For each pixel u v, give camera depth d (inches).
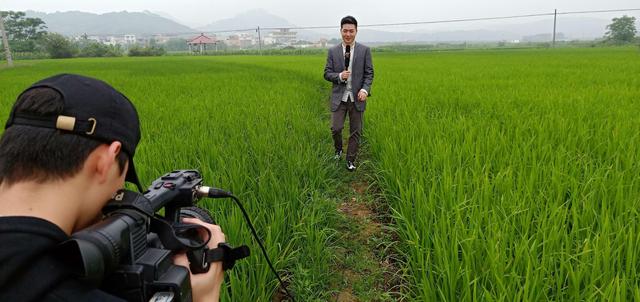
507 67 838.5
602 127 228.5
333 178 210.4
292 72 853.8
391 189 174.1
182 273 37.8
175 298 35.8
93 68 1098.7
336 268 129.2
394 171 183.8
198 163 186.4
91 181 33.9
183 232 44.3
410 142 220.1
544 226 114.8
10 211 30.8
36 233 29.4
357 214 171.2
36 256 28.8
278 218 131.7
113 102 34.8
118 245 33.3
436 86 488.7
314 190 173.8
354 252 139.3
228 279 107.3
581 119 246.7
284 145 227.3
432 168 175.8
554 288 98.3
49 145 31.4
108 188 35.5
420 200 142.9
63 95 32.2
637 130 215.2
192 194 48.9
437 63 1060.5
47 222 30.5
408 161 185.8
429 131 239.9
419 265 114.1
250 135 248.4
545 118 259.0
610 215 125.4
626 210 121.6
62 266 30.3
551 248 106.7
